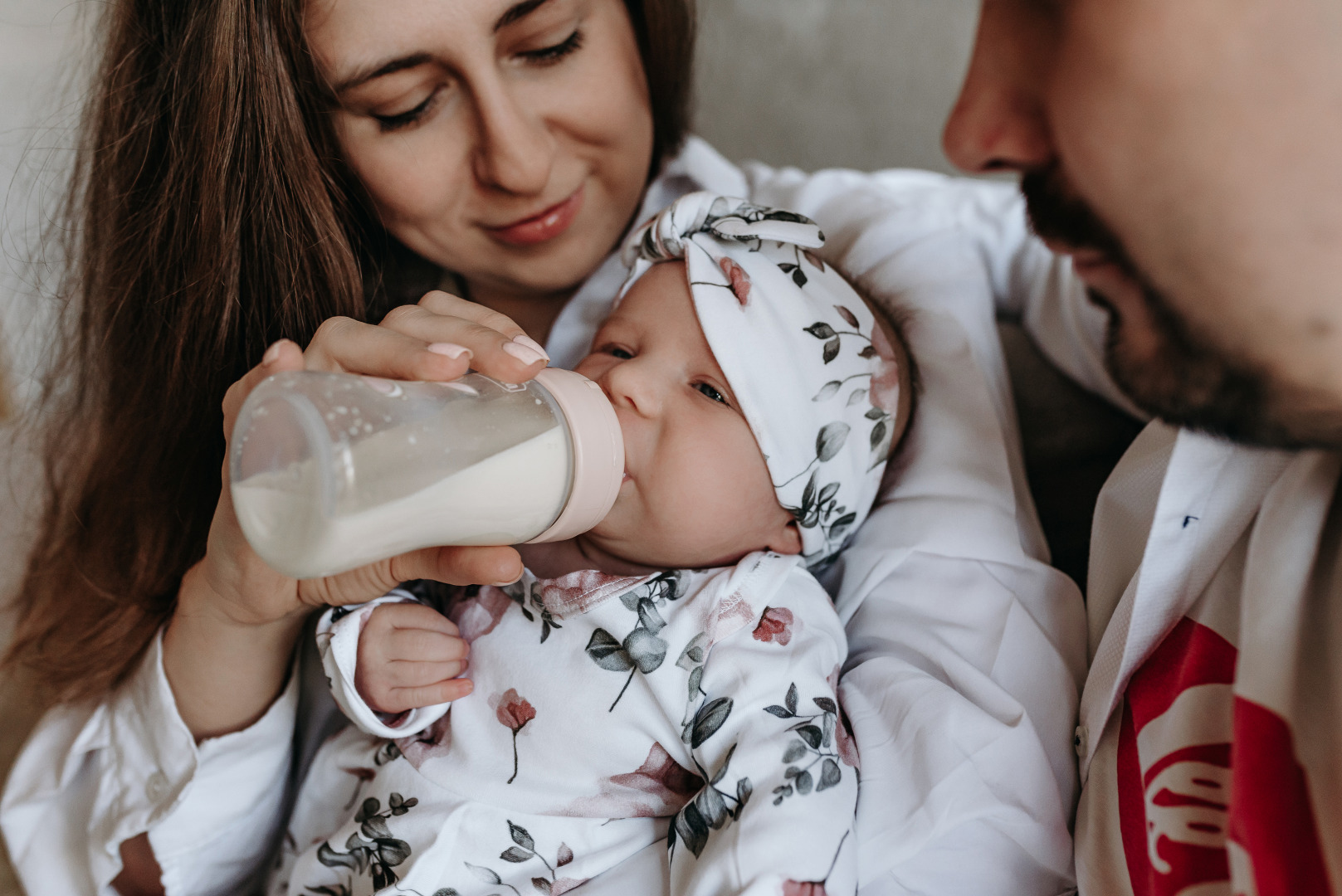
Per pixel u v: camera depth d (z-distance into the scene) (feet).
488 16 2.68
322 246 3.07
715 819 2.45
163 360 3.22
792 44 7.03
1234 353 1.65
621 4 3.24
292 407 1.74
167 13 3.04
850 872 2.39
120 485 3.39
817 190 4.19
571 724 2.72
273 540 1.79
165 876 3.02
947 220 4.09
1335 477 1.95
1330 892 1.73
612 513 2.87
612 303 3.51
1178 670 2.28
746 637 2.72
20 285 4.64
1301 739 1.85
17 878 3.41
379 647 2.81
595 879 2.67
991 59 1.76
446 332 2.30
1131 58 1.46
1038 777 2.52
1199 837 2.01
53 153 3.85
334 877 2.92
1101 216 1.69
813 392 2.93
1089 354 3.72
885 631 3.00
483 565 2.30
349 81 2.81
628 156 3.35
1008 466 3.21
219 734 3.09
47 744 3.36
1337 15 1.34
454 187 3.11
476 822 2.74
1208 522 2.29
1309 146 1.42
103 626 3.29
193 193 3.04
